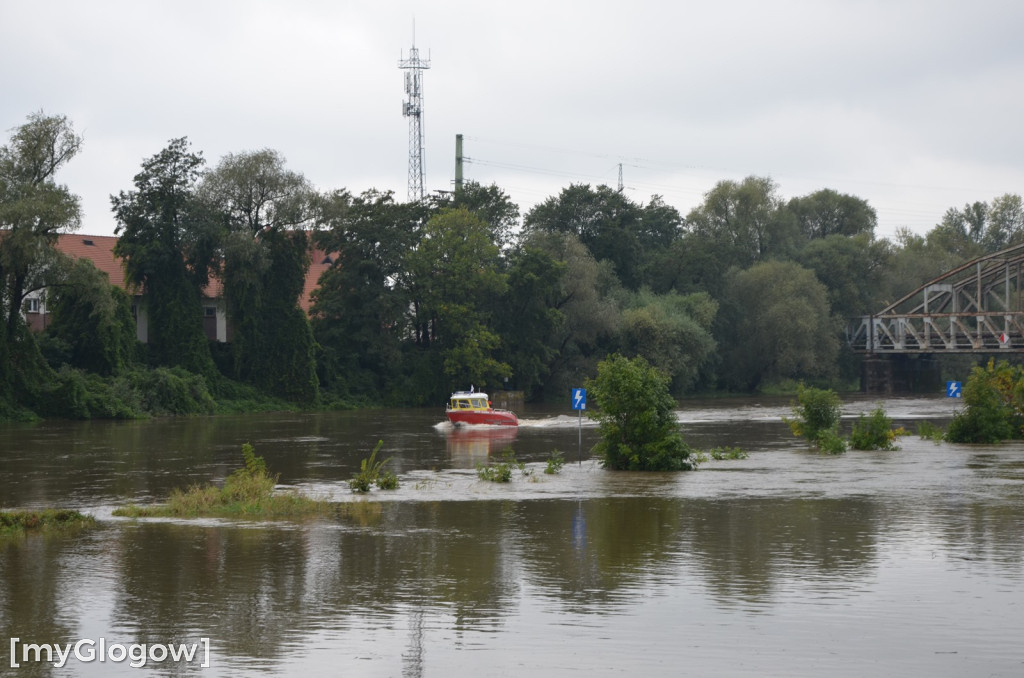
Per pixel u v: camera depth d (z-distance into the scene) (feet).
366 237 425.69
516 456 189.16
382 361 429.79
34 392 315.78
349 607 70.54
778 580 77.25
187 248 380.58
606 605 70.44
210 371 379.76
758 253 575.79
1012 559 84.28
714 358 496.23
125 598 73.36
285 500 119.75
